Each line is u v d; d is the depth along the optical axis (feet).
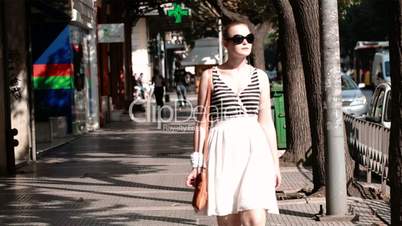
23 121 53.83
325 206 31.83
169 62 249.55
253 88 20.18
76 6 75.82
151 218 31.68
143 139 71.82
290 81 47.52
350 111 72.23
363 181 42.16
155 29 170.81
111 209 34.14
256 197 19.13
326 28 29.48
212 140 20.04
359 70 174.70
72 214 33.14
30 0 56.24
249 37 20.13
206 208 19.95
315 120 35.01
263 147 19.77
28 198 38.01
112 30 90.84
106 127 90.17
